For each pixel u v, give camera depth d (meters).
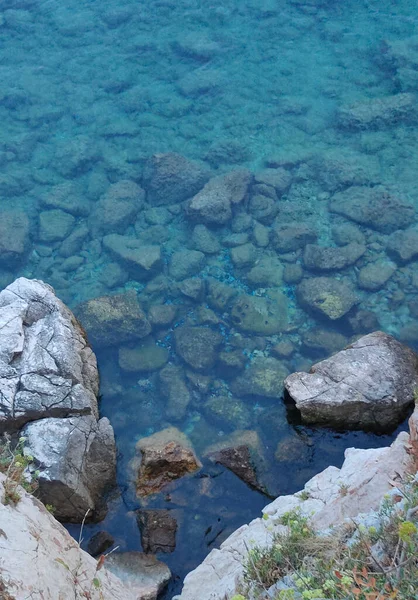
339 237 15.60
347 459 10.31
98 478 10.79
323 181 17.28
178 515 10.45
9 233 16.00
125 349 13.48
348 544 5.71
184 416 12.27
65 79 21.72
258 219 16.19
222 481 10.91
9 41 23.61
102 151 18.81
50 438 10.41
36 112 20.38
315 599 4.43
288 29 23.41
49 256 15.97
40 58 22.72
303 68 21.59
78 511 10.27
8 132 19.70
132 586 9.11
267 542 7.63
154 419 12.26
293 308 14.23
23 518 6.75
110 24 24.20
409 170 17.33
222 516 10.42
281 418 11.99
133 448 11.70
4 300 12.71
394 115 18.97
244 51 22.47
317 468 11.13
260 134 19.08
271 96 20.50
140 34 23.55
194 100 20.53
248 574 6.30
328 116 19.61
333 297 13.98
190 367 13.05
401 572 4.37
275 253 15.41
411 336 13.44
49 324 12.30
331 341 13.42
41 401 10.89
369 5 24.31
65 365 11.50
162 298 14.66
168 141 19.06
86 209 17.00
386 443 11.44
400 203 16.06
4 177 18.02
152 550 9.93
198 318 14.08
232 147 18.36
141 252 15.39
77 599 6.31
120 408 12.48
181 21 24.09
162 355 13.38
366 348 12.38
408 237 15.27
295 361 13.20
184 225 16.36
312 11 24.23
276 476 11.04
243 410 12.23
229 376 12.91
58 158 18.58
